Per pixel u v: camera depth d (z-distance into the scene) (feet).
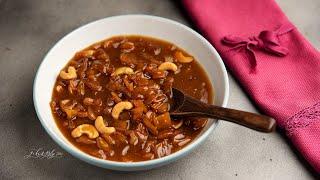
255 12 2.07
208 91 1.76
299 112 1.76
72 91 1.75
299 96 1.82
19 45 2.07
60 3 2.22
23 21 2.15
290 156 1.73
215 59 1.76
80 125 1.64
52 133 1.54
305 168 1.70
